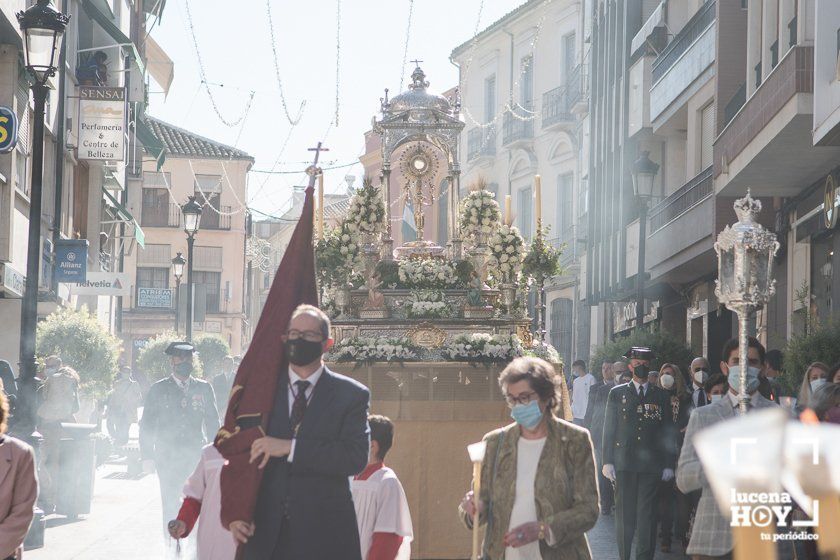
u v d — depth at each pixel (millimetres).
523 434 6137
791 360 14078
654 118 30234
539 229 12805
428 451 10922
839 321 14367
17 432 13156
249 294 76312
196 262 67938
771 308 22453
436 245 12844
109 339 22719
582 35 43219
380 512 6840
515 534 5816
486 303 12086
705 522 7344
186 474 12227
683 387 13094
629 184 32562
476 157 50500
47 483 15539
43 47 13695
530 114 47406
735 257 8492
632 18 33156
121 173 38906
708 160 26188
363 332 11641
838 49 14922
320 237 12164
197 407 12336
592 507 5969
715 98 23781
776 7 20031
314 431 5402
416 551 10797
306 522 5363
